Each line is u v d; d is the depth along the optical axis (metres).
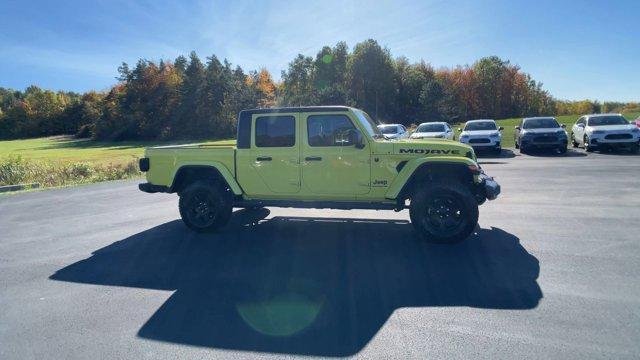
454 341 3.42
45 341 3.61
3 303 4.44
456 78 85.50
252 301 4.35
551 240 6.11
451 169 6.30
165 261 5.74
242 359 3.26
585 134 19.75
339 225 7.45
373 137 6.54
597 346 3.27
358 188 6.38
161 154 7.28
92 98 108.44
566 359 3.11
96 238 7.15
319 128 6.50
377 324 3.77
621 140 18.48
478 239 6.29
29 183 16.59
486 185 6.05
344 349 3.37
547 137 19.23
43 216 9.41
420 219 6.01
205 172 7.29
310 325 3.79
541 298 4.18
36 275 5.31
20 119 107.75
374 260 5.50
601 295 4.19
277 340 3.54
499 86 83.12
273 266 5.39
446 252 5.72
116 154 43.03
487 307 4.03
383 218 7.93
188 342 3.54
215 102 78.12
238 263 5.55
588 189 10.16
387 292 4.46
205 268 5.41
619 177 11.79
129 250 6.32
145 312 4.14
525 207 8.43
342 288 4.61
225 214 6.96
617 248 5.65
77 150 56.16
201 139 76.81
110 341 3.58
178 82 80.31
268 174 6.71
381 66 67.12
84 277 5.20
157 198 11.61
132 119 78.19
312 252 5.91
